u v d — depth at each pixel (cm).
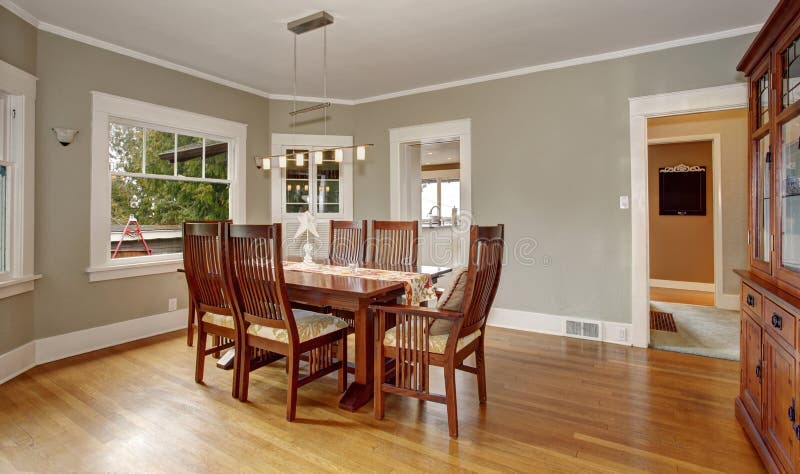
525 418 225
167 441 201
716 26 312
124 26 311
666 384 270
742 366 218
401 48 352
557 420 223
